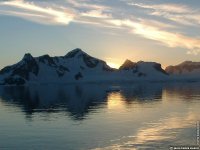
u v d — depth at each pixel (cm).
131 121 7919
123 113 9550
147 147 5328
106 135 6259
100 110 10400
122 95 18312
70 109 10812
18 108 11356
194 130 6625
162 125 7288
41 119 8431
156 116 8788
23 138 6066
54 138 6044
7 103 13588
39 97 17338
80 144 5600
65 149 5316
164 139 5850
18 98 16700
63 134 6384
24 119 8469
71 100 14862
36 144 5622
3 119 8519
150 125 7306
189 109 10344
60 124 7569
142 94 19000
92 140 5859
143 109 10562
